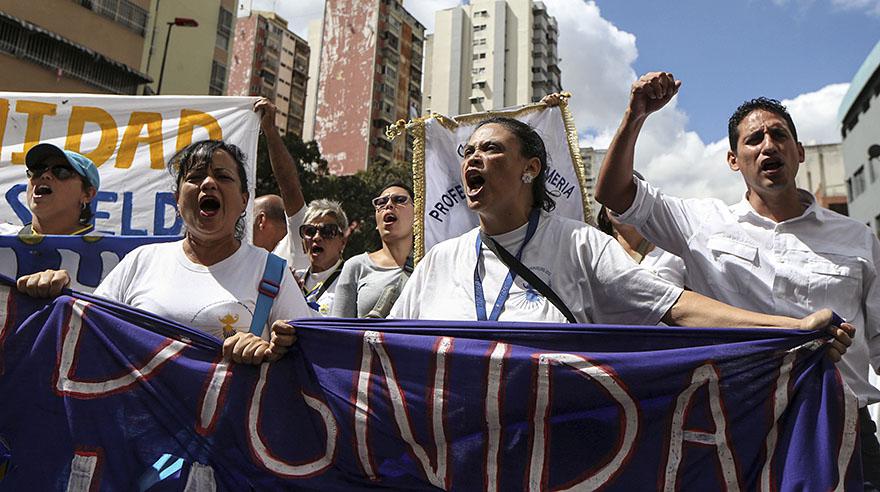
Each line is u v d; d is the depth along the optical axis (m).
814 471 1.83
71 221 3.08
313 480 2.11
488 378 2.06
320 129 58.31
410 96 62.66
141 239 2.77
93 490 2.12
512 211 2.42
